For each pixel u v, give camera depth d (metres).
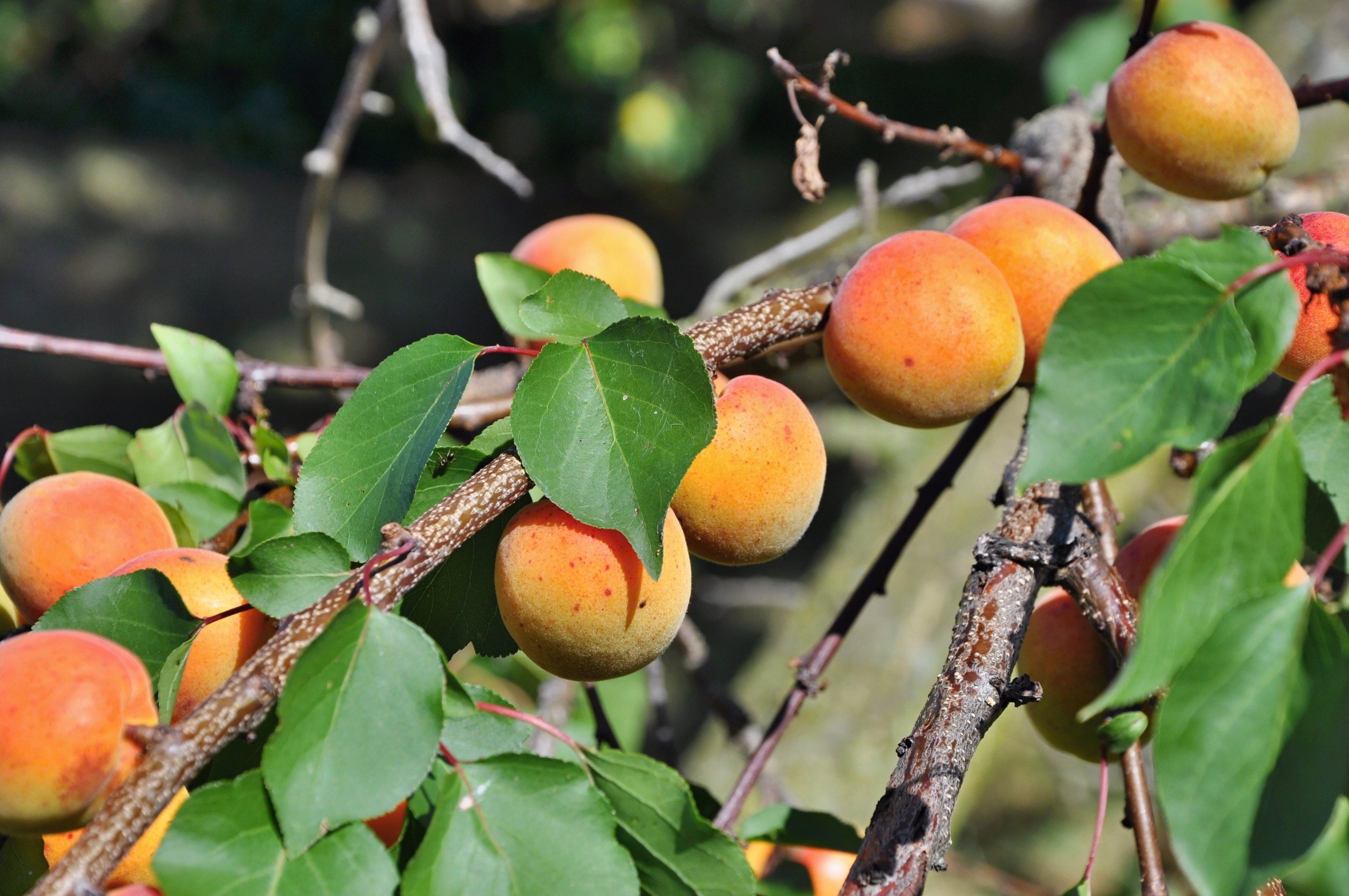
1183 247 0.78
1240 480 0.76
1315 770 0.76
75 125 3.59
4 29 3.49
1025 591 0.86
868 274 0.87
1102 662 0.90
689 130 3.81
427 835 0.81
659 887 0.85
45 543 0.90
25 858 0.85
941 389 0.86
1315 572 0.76
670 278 3.96
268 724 0.82
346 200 3.81
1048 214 0.89
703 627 3.15
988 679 0.84
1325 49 1.66
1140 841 0.84
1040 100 3.99
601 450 0.82
